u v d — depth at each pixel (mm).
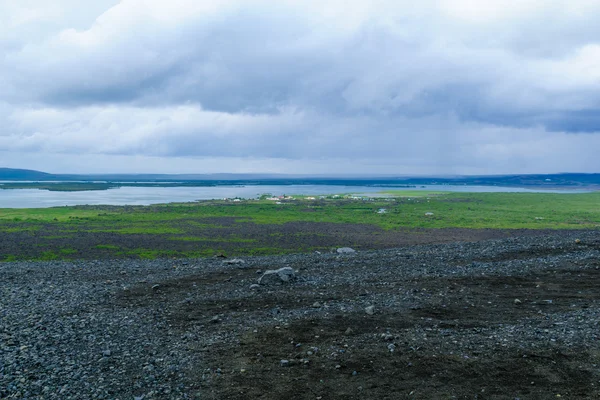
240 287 26234
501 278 25688
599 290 22078
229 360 14820
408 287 24375
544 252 32656
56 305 22672
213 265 34906
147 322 19547
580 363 13461
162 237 79625
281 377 13398
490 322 17797
